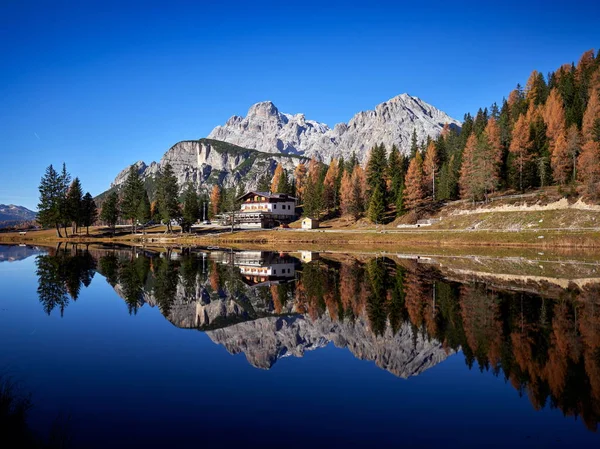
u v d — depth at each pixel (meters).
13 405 10.74
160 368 14.64
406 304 26.17
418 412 11.31
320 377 14.02
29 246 83.50
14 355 15.88
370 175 121.81
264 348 17.42
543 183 93.88
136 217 117.56
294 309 25.98
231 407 11.45
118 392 12.36
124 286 33.09
